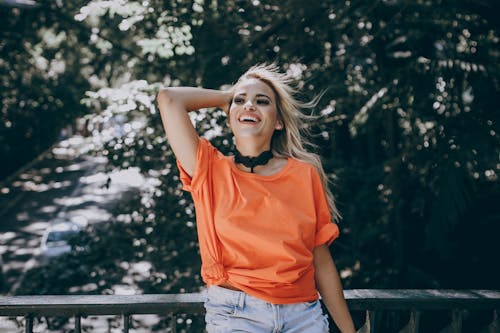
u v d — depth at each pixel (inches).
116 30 267.4
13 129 458.0
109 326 211.5
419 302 99.9
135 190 247.8
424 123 240.2
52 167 1199.6
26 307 94.3
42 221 872.3
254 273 85.5
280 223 86.7
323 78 227.1
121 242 226.2
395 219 243.9
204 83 231.8
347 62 232.1
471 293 102.0
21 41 303.4
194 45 234.1
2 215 912.9
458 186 204.1
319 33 236.7
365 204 245.0
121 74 279.6
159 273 221.1
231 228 86.4
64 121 366.0
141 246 223.9
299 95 205.3
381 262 250.1
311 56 238.2
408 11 231.0
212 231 87.7
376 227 243.9
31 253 717.9
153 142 215.2
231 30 234.2
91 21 279.0
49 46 323.3
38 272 227.1
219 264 87.0
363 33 244.8
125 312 95.0
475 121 216.1
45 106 356.2
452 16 231.0
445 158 211.0
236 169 89.3
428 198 220.5
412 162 232.1
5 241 783.1
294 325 87.2
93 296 97.3
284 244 85.9
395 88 228.7
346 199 249.6
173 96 90.3
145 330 210.5
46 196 1009.5
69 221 687.7
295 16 232.1
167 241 223.8
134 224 223.9
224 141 196.1
